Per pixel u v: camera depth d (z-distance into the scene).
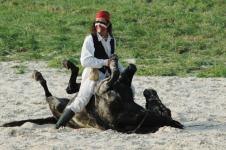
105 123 22.11
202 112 27.56
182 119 25.80
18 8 66.19
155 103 22.83
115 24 59.91
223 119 25.86
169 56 50.03
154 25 59.84
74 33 58.06
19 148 20.06
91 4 66.69
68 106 22.56
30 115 26.92
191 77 40.12
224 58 49.31
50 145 20.23
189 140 20.72
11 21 61.81
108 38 22.66
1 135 22.19
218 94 33.09
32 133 22.30
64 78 38.88
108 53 22.62
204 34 57.47
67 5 66.50
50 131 22.53
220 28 59.06
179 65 44.69
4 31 57.25
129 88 22.03
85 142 20.70
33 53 49.84
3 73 41.16
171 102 30.36
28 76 39.78
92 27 22.58
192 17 62.06
